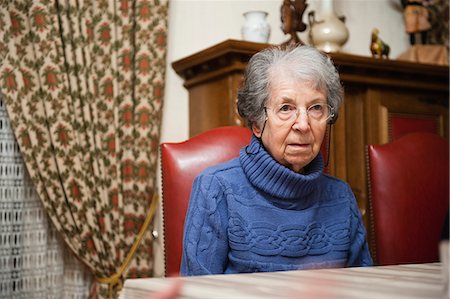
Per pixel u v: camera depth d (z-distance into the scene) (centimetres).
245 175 135
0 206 221
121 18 228
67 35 218
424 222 166
